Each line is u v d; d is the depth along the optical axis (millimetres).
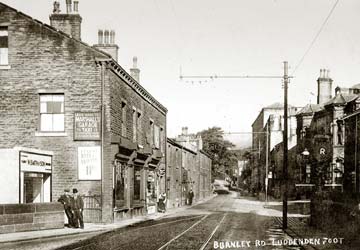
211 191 91000
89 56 24562
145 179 32688
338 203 18109
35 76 24750
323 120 47219
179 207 45656
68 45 24719
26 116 24672
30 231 18672
